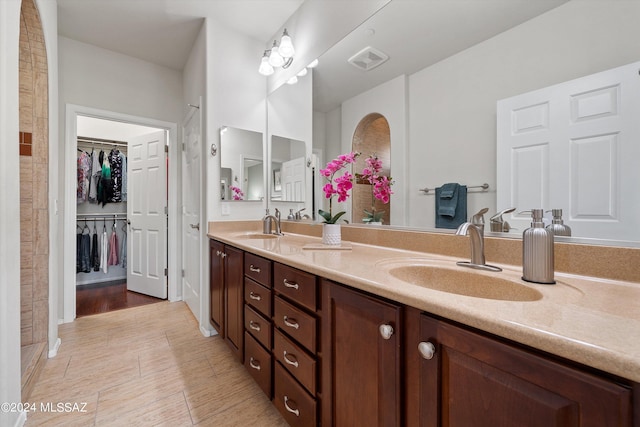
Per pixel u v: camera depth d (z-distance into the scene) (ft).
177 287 10.12
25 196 5.82
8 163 3.58
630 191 2.63
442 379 2.03
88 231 12.16
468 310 1.87
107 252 12.53
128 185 11.20
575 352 1.40
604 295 2.26
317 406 3.39
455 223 4.07
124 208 13.10
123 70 9.17
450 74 4.12
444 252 4.12
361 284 2.71
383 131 5.12
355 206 5.69
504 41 3.54
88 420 4.29
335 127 6.19
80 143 12.01
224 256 6.30
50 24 6.22
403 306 2.37
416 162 4.60
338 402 3.09
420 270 3.54
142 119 9.49
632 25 2.62
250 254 5.11
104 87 8.82
